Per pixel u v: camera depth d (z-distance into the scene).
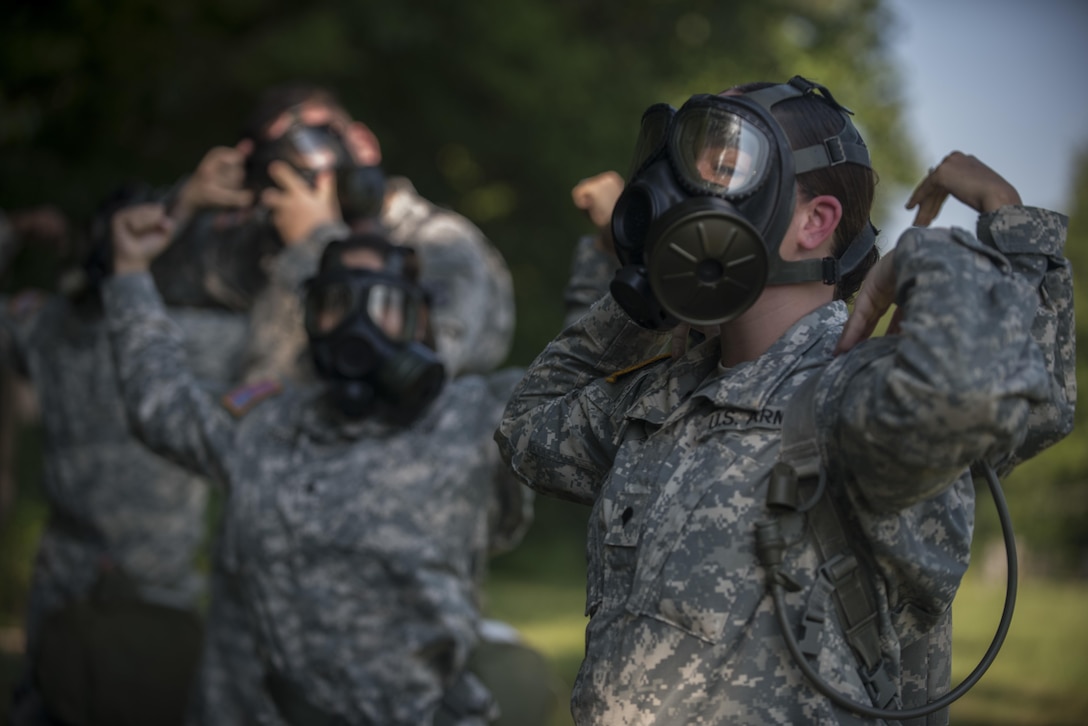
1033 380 3.19
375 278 6.40
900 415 3.21
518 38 23.83
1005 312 3.22
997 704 14.41
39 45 20.66
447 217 8.82
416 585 6.42
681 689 3.54
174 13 21.22
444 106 24.56
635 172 3.84
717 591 3.54
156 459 9.26
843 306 3.88
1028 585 33.91
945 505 3.61
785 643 3.51
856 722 3.50
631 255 3.74
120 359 6.96
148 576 9.26
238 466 6.64
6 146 21.19
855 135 3.85
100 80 21.42
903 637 3.74
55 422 9.35
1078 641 18.66
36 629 9.35
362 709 6.38
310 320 6.48
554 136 25.03
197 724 6.73
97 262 8.41
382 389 6.41
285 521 6.48
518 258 26.67
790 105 3.79
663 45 28.16
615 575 3.79
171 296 9.62
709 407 3.78
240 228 9.33
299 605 6.46
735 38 28.94
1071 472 41.38
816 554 3.52
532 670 7.62
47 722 8.61
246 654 6.66
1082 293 43.09
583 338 4.44
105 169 21.91
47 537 9.44
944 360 3.15
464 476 6.57
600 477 4.25
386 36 22.45
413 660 6.41
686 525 3.62
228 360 9.45
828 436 3.48
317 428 6.61
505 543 7.00
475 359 9.62
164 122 22.88
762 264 3.54
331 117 8.55
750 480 3.58
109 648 8.23
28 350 9.49
